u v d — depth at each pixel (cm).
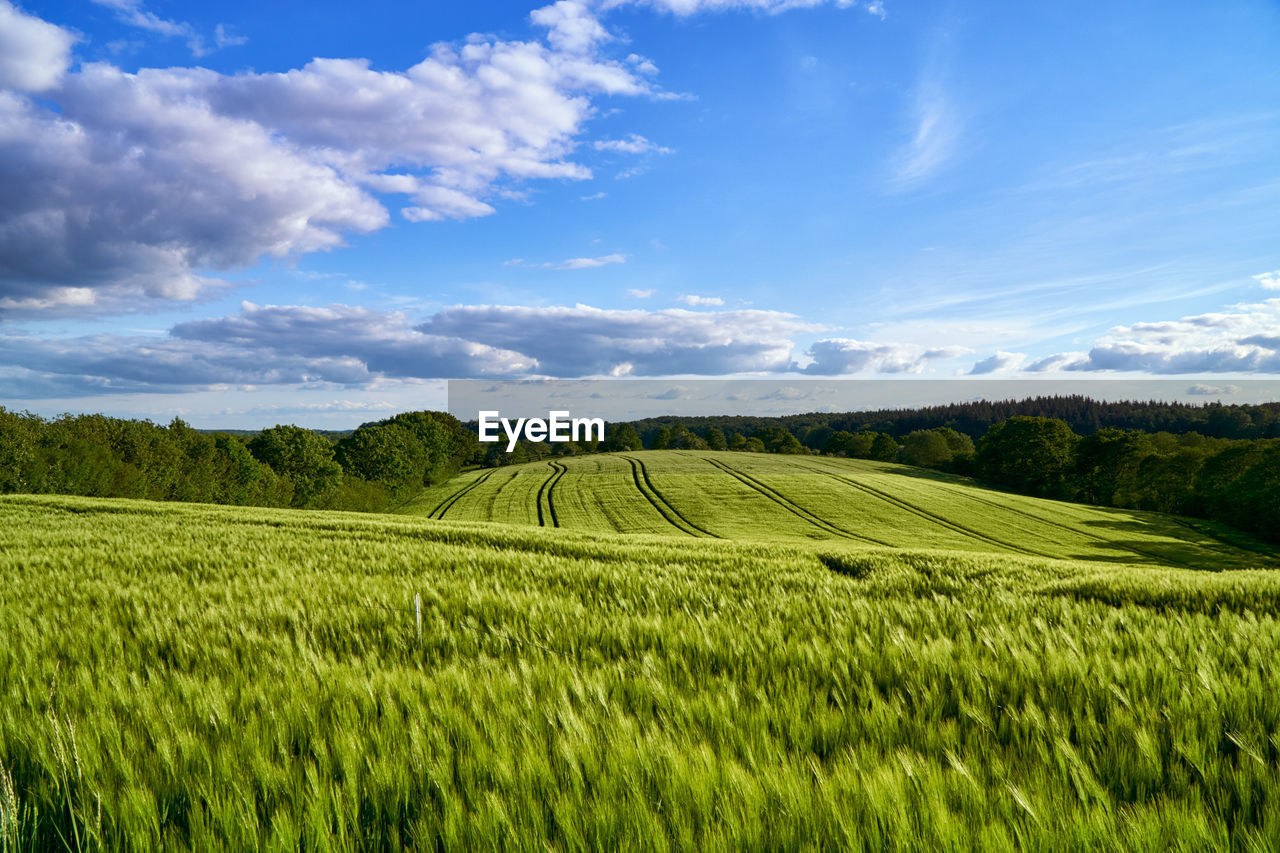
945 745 310
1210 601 848
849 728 337
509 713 345
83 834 244
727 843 221
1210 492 5541
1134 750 301
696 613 725
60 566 1137
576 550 1571
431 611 731
